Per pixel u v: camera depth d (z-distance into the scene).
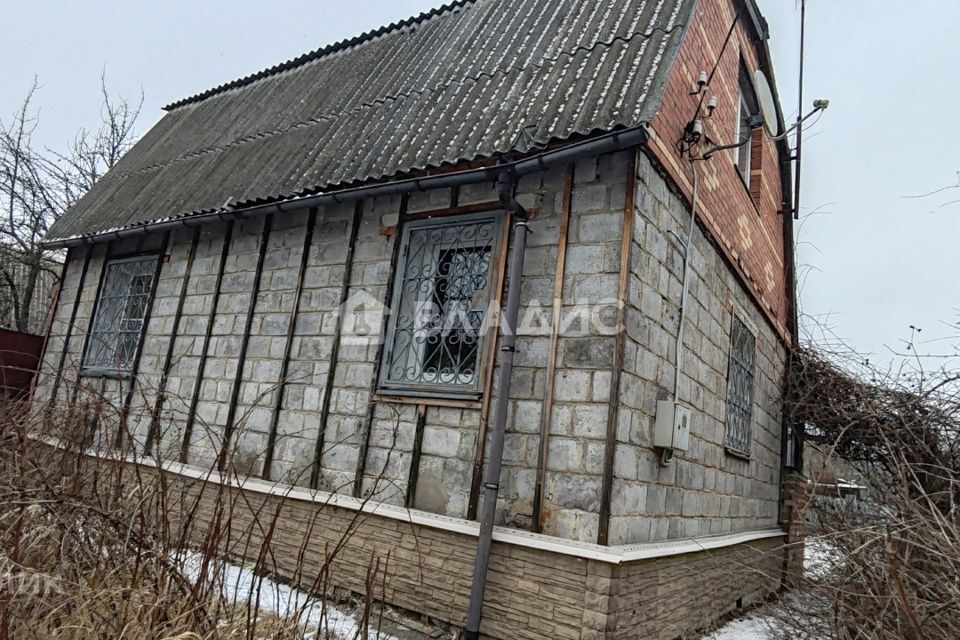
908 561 3.30
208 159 7.77
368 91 6.96
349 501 4.83
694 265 5.35
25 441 3.29
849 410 6.45
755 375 7.26
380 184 5.11
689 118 5.14
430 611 4.25
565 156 4.18
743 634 5.23
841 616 3.56
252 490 5.38
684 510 4.94
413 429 4.73
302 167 6.12
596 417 3.94
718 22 6.09
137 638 2.61
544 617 3.79
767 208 8.01
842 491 4.54
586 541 3.77
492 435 4.18
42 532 2.87
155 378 6.65
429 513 4.43
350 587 4.63
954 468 5.23
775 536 7.47
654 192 4.53
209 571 3.02
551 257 4.42
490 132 4.80
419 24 7.96
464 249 4.94
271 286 6.06
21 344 8.27
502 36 6.34
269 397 5.67
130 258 7.58
